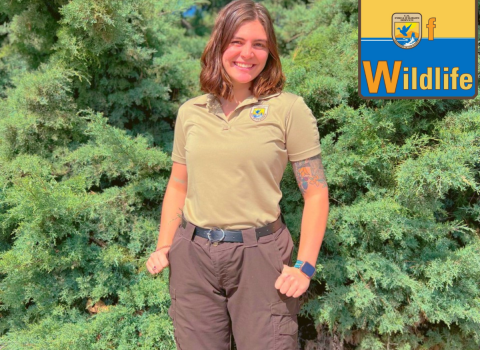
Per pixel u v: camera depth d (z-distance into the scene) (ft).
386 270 6.19
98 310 6.77
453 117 6.38
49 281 6.55
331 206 6.77
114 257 6.47
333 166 6.44
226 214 4.37
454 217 7.27
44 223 6.08
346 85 6.95
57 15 7.79
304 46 8.43
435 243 6.54
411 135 6.63
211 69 4.56
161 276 6.84
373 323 6.55
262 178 4.36
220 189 4.35
